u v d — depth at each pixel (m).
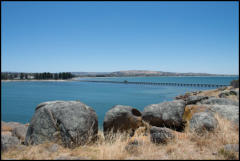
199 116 6.55
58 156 4.68
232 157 4.38
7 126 8.94
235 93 18.30
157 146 5.35
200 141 5.45
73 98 46.91
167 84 125.50
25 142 5.94
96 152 5.02
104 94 58.41
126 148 5.10
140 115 7.42
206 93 32.31
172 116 6.87
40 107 6.88
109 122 6.86
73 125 5.66
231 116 7.50
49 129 5.81
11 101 41.16
